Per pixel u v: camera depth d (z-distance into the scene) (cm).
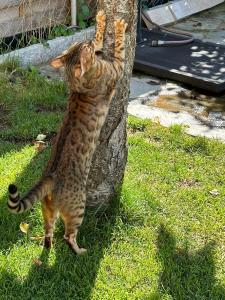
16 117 179
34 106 188
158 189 146
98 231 128
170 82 216
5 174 147
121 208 133
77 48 119
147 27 270
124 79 127
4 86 196
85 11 246
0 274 115
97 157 128
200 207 139
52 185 112
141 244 126
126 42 125
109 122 127
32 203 106
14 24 228
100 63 117
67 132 117
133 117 182
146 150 163
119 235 128
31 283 114
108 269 119
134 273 117
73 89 119
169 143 168
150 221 133
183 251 125
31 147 161
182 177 152
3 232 126
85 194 119
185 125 181
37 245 124
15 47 231
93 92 118
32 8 232
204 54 233
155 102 199
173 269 119
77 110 117
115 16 122
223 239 129
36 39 232
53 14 241
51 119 178
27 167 150
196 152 165
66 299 111
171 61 225
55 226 127
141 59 225
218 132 179
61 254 121
